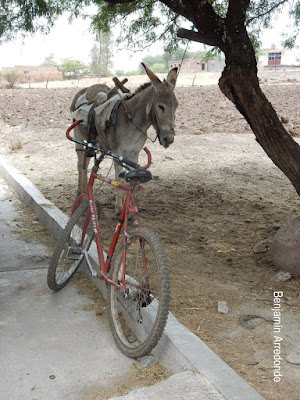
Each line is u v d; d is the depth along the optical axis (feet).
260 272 15.99
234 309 13.20
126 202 11.76
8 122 54.49
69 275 14.80
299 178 16.28
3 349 11.51
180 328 11.30
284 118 49.47
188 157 36.94
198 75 186.19
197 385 9.18
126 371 10.78
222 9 23.58
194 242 18.81
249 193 26.81
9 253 17.80
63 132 47.67
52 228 19.57
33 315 13.26
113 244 12.26
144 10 25.39
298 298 14.02
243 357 10.86
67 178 29.99
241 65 15.96
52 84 186.91
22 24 24.23
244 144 42.42
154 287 14.12
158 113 17.33
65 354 11.39
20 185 25.41
